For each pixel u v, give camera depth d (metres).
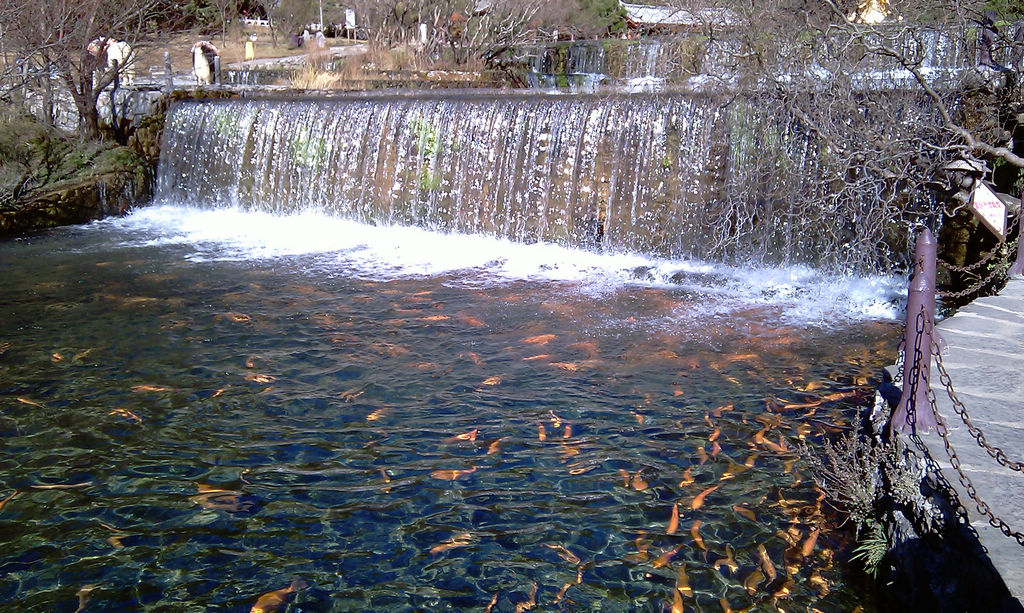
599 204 13.29
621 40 21.20
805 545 5.24
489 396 7.66
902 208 10.91
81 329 9.60
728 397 7.62
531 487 6.04
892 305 10.28
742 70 13.16
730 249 12.32
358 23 31.31
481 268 12.36
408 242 14.05
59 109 18.22
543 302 10.62
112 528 5.55
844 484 5.60
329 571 5.11
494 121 13.98
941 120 10.70
